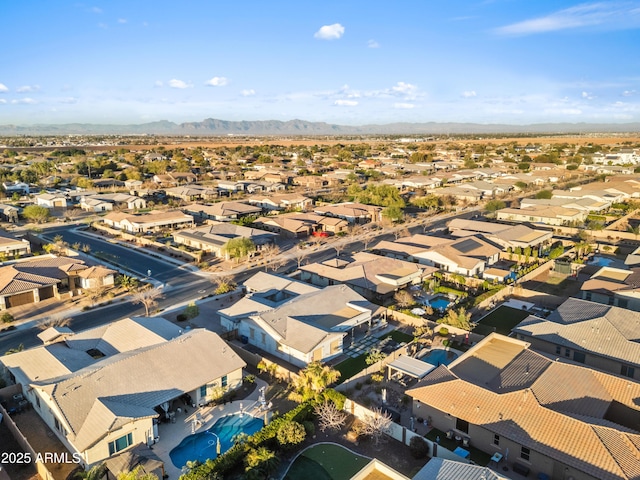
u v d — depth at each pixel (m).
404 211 127.06
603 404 36.19
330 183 175.38
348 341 53.34
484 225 96.38
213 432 37.22
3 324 57.06
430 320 57.47
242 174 195.38
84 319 58.66
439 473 28.41
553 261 78.50
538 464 31.23
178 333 48.78
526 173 186.50
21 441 34.88
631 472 28.03
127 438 33.84
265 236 93.38
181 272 76.94
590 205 115.44
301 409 37.91
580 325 47.69
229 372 41.91
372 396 42.41
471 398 36.09
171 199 139.62
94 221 113.62
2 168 183.62
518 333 49.66
